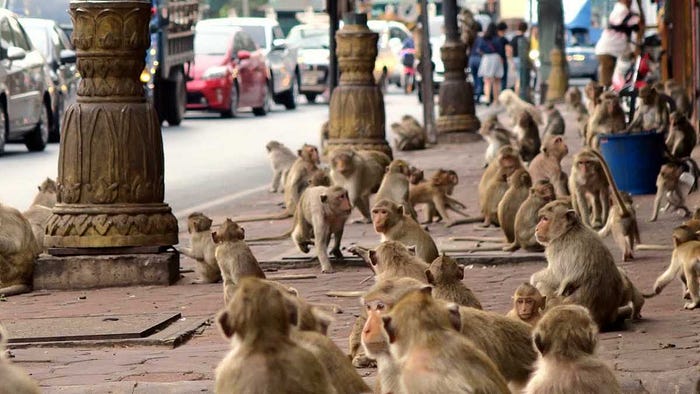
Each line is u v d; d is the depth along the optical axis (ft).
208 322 38.37
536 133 75.56
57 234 45.44
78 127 45.75
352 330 33.04
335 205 46.34
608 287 34.14
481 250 48.55
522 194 49.21
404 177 54.60
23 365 32.68
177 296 42.80
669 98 70.33
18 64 91.81
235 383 19.99
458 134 98.53
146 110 46.09
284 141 103.40
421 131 93.91
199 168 85.25
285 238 52.65
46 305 41.86
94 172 45.65
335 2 86.38
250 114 138.51
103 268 45.01
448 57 99.25
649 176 63.26
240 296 20.29
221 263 40.04
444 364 20.48
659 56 105.70
